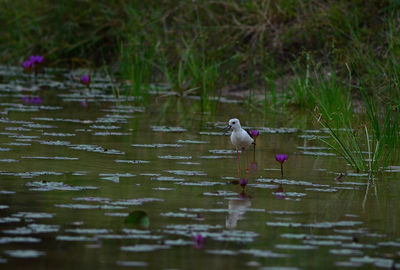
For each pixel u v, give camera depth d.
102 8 23.61
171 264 6.68
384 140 11.68
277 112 16.98
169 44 21.55
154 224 7.94
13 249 7.02
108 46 24.14
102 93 19.56
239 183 10.02
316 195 9.44
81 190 9.34
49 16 24.47
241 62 20.70
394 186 10.04
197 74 19.72
